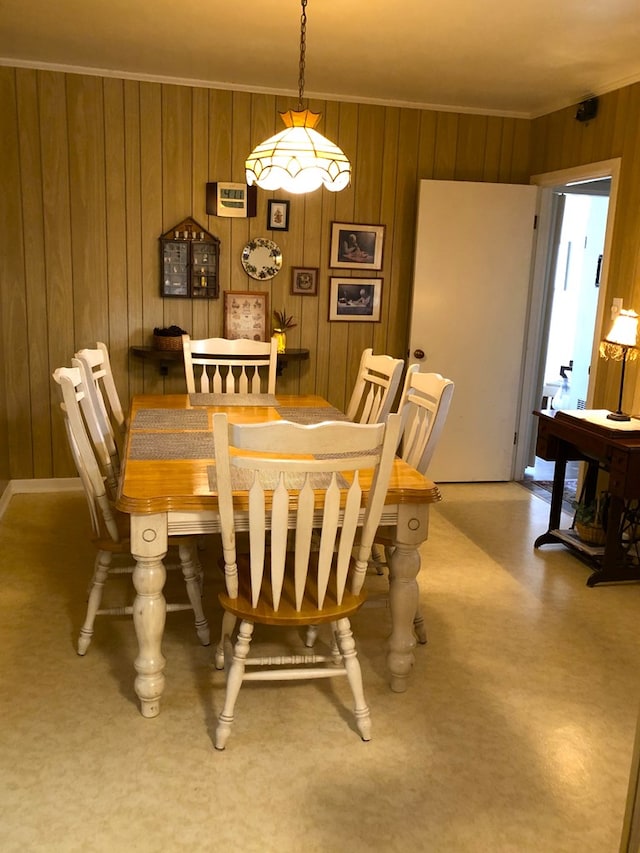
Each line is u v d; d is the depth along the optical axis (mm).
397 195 4633
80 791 1886
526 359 4926
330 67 3857
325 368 4746
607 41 3318
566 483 4996
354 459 1892
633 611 3057
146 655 2150
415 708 2303
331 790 1921
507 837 1781
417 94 4344
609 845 1768
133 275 4336
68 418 2305
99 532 2473
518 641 2762
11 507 4129
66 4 3059
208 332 4508
